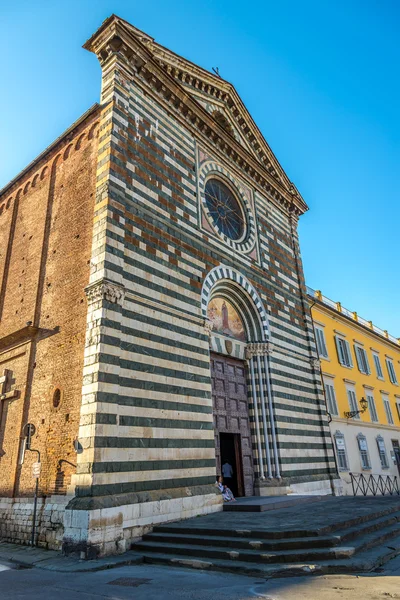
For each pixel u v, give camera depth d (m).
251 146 27.42
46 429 15.01
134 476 13.34
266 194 27.16
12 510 15.05
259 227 25.33
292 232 28.77
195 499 15.04
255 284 23.00
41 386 16.02
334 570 9.12
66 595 8.04
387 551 10.53
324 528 11.05
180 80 22.94
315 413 24.22
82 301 15.45
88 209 16.92
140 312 15.48
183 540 11.96
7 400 17.62
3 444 16.92
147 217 17.22
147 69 19.48
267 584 8.45
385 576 8.65
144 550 12.03
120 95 17.89
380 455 34.66
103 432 12.84
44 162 21.38
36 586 8.95
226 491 17.48
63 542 11.96
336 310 35.06
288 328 24.56
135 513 12.85
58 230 18.42
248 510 15.42
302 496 18.50
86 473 12.33
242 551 10.36
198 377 17.11
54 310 16.78
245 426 20.39
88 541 11.39
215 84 24.84
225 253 21.31
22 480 15.32
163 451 14.61
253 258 23.61
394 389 42.00
